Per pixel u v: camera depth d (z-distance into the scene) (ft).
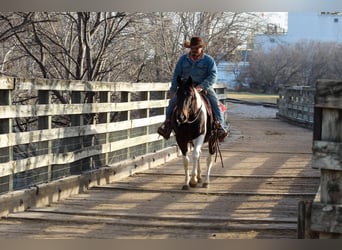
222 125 32.86
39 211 26.07
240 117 95.86
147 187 32.42
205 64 32.17
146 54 58.65
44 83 27.25
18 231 22.80
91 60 49.96
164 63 65.05
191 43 32.04
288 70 167.63
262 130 70.49
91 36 49.57
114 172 34.27
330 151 16.61
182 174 36.78
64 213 25.77
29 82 26.09
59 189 28.73
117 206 27.50
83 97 36.58
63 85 28.84
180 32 68.54
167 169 38.81
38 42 46.24
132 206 27.55
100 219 24.89
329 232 16.97
